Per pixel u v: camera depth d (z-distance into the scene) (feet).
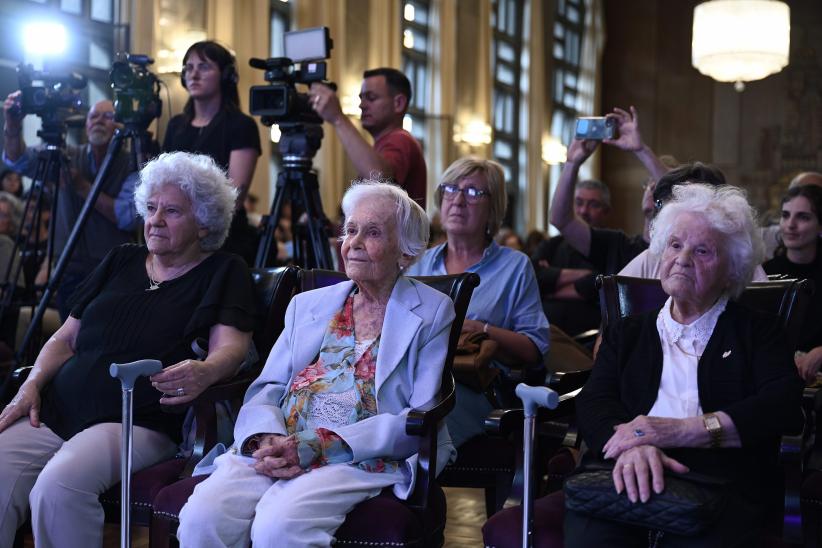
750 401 7.76
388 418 8.36
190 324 9.62
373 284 8.96
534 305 11.57
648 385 8.32
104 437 9.21
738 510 7.43
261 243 13.25
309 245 13.85
